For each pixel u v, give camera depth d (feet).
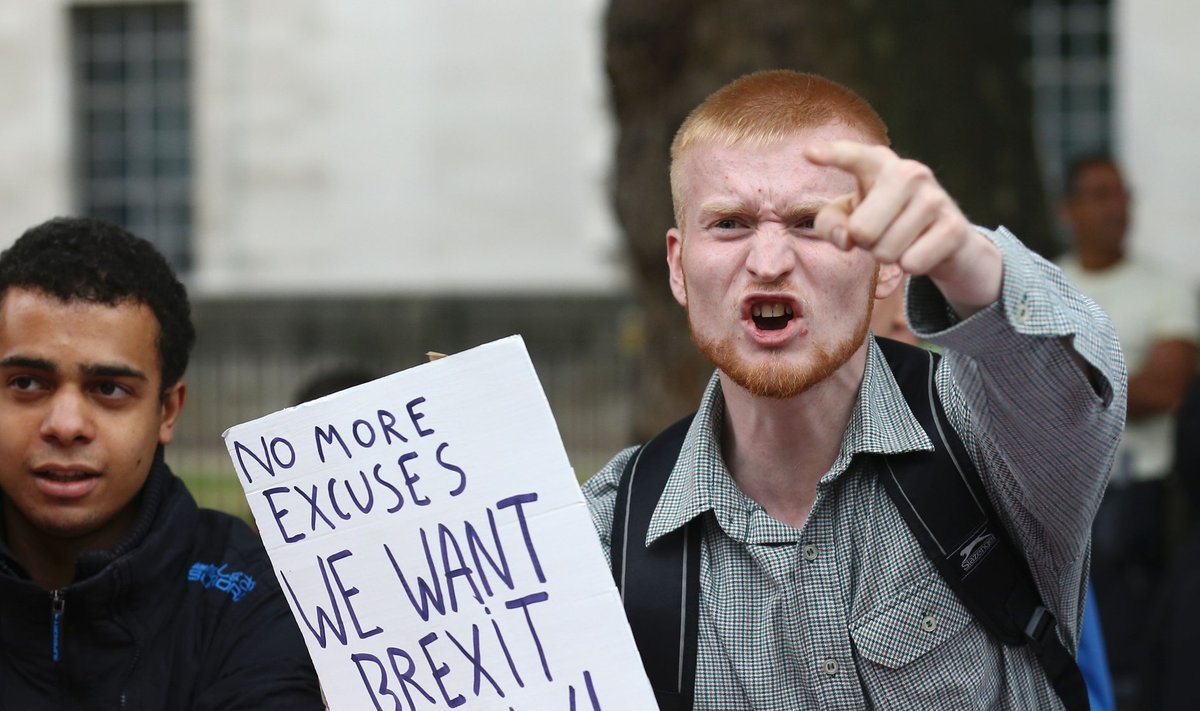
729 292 6.37
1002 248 5.78
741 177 6.33
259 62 47.62
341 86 47.11
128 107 49.90
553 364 44.34
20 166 49.26
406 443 6.64
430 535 6.60
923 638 6.42
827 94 6.58
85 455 7.26
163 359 7.64
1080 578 6.55
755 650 6.55
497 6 46.06
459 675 6.53
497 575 6.50
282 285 47.37
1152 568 14.78
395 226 46.78
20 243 7.53
